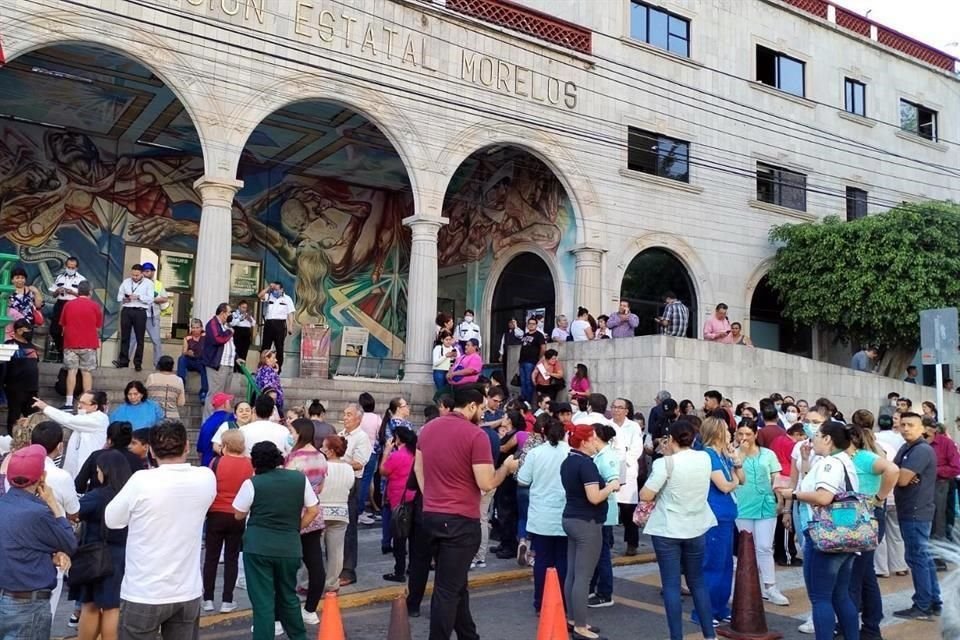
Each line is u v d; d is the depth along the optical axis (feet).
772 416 34.81
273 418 32.78
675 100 74.43
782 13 83.87
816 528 22.15
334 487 27.50
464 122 61.67
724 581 26.71
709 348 57.57
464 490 20.77
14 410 38.63
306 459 25.61
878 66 91.25
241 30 52.49
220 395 32.37
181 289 67.67
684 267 74.69
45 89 56.24
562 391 58.80
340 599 28.35
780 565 37.24
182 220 68.39
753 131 79.71
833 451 22.98
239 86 52.37
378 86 57.67
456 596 20.44
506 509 36.29
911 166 92.53
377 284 77.41
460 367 51.67
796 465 31.48
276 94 53.67
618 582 33.27
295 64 54.39
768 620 27.45
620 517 39.81
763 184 80.69
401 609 18.62
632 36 73.51
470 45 62.49
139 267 50.08
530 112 65.16
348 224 76.33
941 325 45.37
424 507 21.07
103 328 63.72
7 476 17.03
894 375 77.20
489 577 32.30
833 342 82.79
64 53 50.78
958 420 46.32
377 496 41.60
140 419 32.12
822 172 84.64
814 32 86.12
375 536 39.93
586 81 68.74
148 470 17.46
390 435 34.27
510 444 34.81
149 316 50.62
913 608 28.09
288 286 72.23
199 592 17.65
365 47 57.31
